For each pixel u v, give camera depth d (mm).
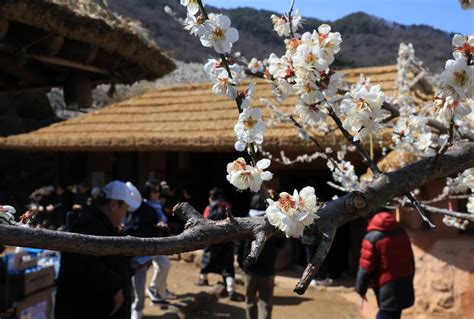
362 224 7867
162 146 8820
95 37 2887
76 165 11570
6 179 15812
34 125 17516
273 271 4711
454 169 1114
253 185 1076
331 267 7684
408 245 3844
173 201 7871
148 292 6016
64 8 2643
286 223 872
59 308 2734
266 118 7820
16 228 712
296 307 6434
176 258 8594
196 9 1258
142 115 10648
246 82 8953
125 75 3656
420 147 1952
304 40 1287
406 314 4840
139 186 10258
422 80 7332
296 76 1317
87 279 2678
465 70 1070
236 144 1216
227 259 6633
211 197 6180
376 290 3857
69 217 4250
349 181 2764
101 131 10094
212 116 9531
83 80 3492
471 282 4488
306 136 2605
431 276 4707
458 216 1731
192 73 26141
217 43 1257
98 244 752
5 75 3746
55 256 4656
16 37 2779
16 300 3486
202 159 10789
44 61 3033
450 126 1177
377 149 6555
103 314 2762
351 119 1277
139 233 4340
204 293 6492
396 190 1078
